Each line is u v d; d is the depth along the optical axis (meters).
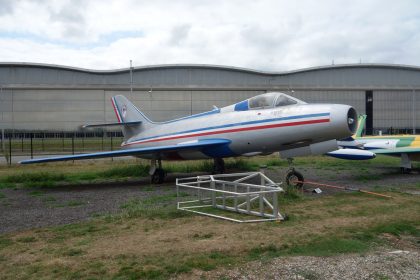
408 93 61.62
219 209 8.26
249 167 17.94
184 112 57.97
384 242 5.63
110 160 29.73
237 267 4.64
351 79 60.62
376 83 61.03
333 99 60.28
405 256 4.97
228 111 13.60
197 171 17.77
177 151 13.74
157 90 57.31
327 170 16.95
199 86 57.50
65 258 5.14
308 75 59.97
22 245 5.85
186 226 6.73
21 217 8.09
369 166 18.58
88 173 17.53
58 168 22.50
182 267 4.66
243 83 58.78
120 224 7.02
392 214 7.42
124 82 56.34
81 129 56.28
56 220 7.69
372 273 4.41
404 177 13.92
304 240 5.70
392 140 15.80
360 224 6.64
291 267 4.60
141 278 4.41
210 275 4.42
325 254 5.05
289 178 11.05
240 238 5.86
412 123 61.59
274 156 28.72
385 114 61.06
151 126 17.12
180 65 57.19
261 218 7.22
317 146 11.34
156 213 7.86
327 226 6.53
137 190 12.05
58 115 55.66
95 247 5.59
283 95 12.27
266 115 12.01
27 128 55.03
